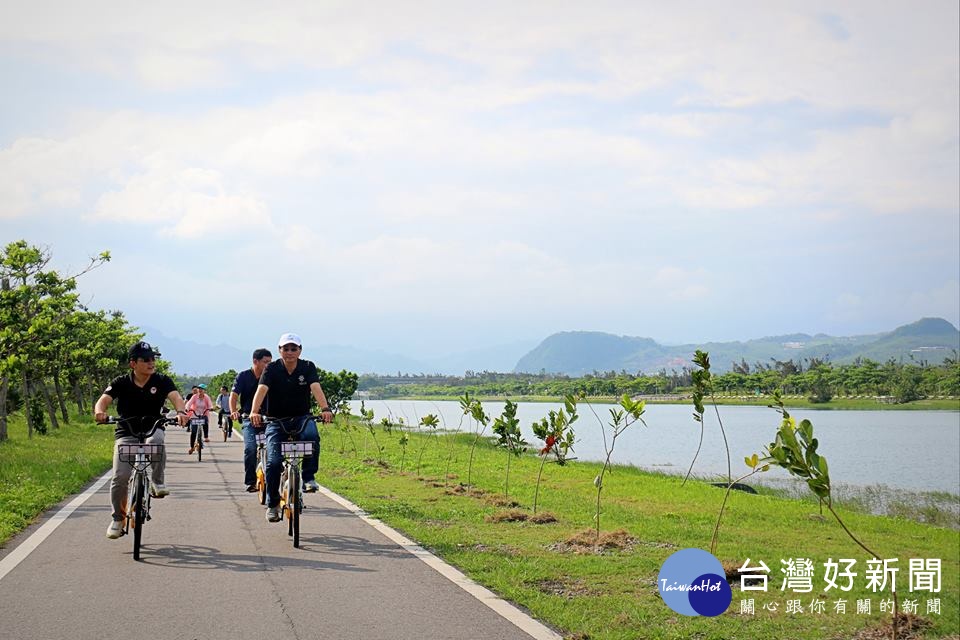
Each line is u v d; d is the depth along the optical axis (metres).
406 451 24.92
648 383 144.88
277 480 9.16
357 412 74.69
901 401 126.81
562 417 12.05
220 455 22.31
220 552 8.28
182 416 8.31
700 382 9.95
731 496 16.89
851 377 131.88
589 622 6.04
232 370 68.94
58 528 9.66
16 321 25.38
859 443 50.06
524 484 17.00
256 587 6.82
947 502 21.80
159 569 7.46
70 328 33.91
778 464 5.88
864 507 20.08
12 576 7.16
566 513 12.46
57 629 5.62
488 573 7.46
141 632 5.57
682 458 34.94
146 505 8.34
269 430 9.27
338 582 7.02
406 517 10.81
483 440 33.59
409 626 5.79
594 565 8.01
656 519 12.31
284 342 9.16
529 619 6.02
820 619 6.53
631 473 23.44
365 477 16.61
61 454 20.17
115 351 47.28
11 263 25.81
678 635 5.84
